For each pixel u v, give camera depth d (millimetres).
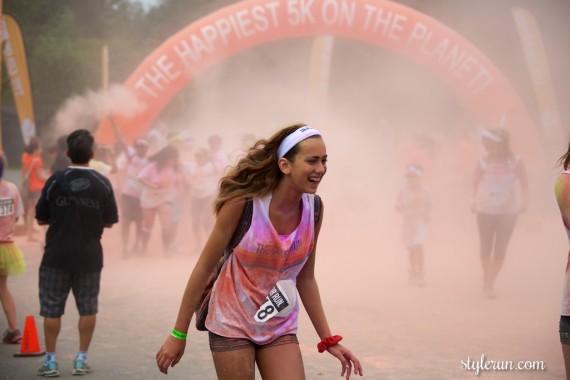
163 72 15773
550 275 11117
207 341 7352
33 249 13758
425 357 6703
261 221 3777
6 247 7172
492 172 9328
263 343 3861
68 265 6156
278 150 3809
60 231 6184
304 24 15953
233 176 3814
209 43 15836
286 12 15859
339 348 4094
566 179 4125
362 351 6906
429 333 7590
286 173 3752
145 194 13000
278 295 3855
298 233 3863
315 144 3742
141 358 6750
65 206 6172
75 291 6293
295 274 3975
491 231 9398
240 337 3816
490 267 9461
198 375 6234
